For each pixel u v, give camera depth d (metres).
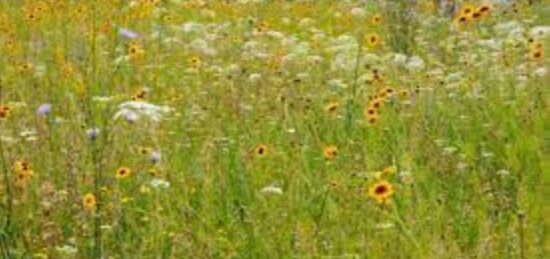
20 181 6.50
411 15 12.84
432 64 11.17
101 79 9.72
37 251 5.92
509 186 6.81
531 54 9.97
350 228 6.05
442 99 9.17
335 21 14.76
